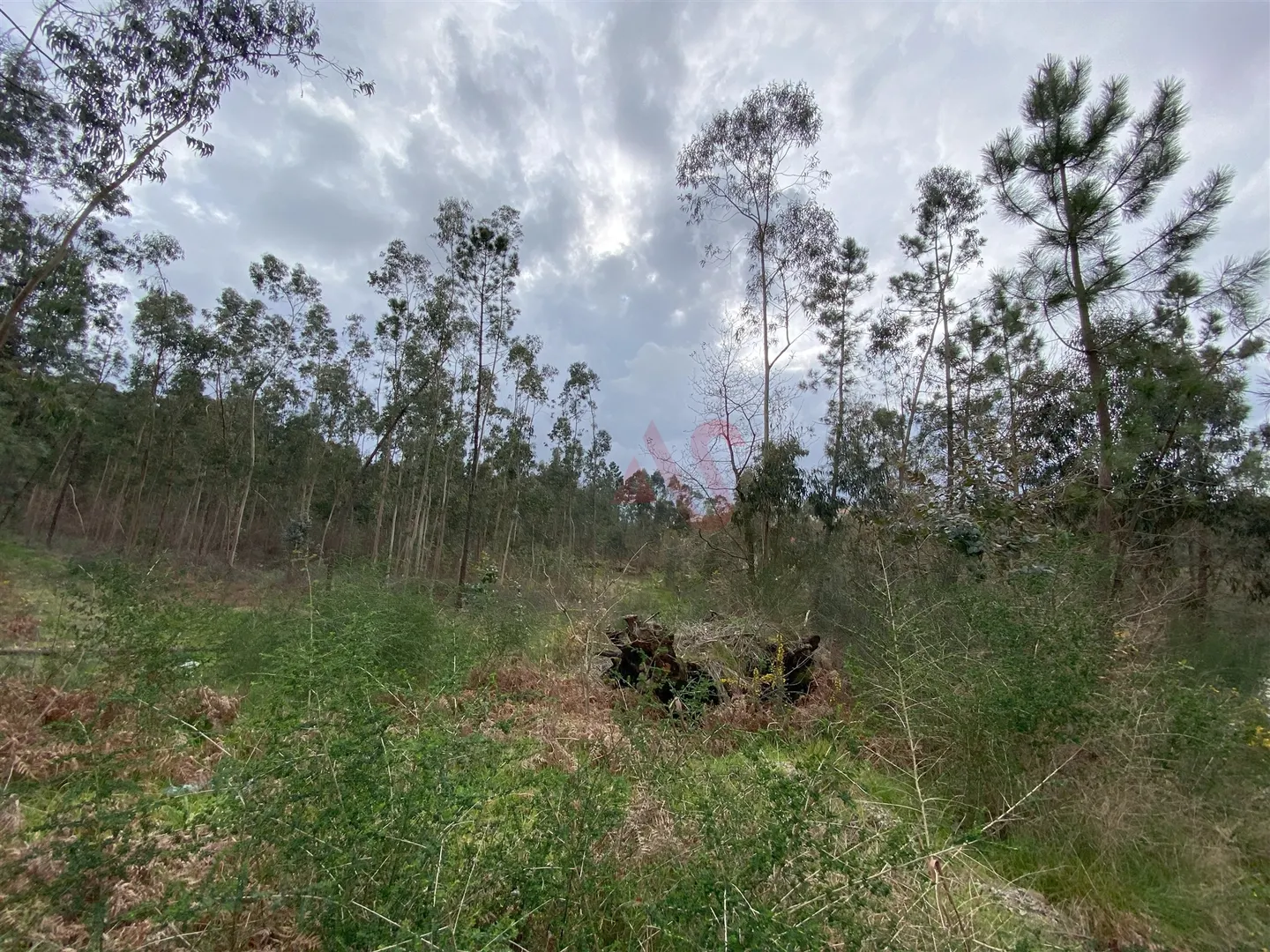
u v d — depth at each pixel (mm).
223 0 7219
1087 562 5195
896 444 12109
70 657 4484
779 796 2428
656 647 6316
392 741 2521
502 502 27188
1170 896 2867
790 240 14258
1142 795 3344
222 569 16359
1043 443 8758
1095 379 8000
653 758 3350
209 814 2387
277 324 24688
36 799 2992
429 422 23406
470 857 2154
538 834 2402
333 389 25828
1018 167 8367
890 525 7625
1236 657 6000
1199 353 7594
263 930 1991
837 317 16797
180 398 25250
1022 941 2195
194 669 4621
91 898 2074
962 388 13633
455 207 18031
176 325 23062
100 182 8797
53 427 14312
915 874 2426
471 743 2498
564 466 30938
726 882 1984
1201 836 3205
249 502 30125
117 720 3881
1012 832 3418
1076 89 7902
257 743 3207
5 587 8031
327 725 2547
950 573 6750
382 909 1880
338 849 2014
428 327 19781
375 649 4023
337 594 6441
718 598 9289
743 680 5660
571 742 4168
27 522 25156
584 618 8555
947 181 15617
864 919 2174
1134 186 7836
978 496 7289
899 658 4184
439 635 6168
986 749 3787
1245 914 2736
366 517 30406
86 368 19766
